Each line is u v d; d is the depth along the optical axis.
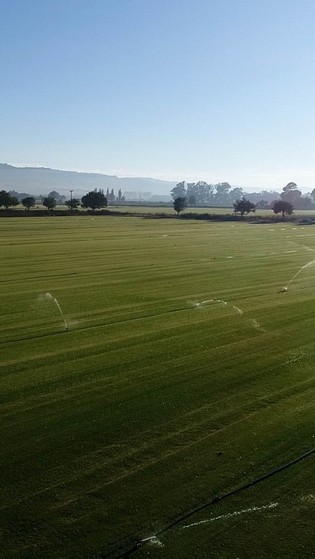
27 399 12.52
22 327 19.45
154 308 22.81
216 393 12.91
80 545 7.43
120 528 7.79
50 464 9.55
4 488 8.79
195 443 10.33
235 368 14.79
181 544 7.48
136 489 8.77
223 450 10.07
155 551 7.34
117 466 9.48
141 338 17.97
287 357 15.84
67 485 8.88
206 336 18.23
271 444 10.30
